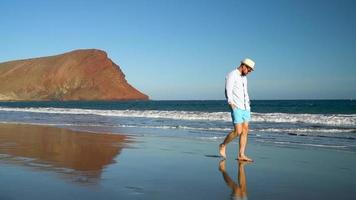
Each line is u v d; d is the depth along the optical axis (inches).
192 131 606.2
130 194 188.4
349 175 244.7
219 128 669.3
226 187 207.5
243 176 238.8
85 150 360.5
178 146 399.2
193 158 313.6
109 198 180.4
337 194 195.6
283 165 282.8
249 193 195.2
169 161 296.2
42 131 579.5
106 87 7436.0
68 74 7662.4
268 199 184.2
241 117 299.4
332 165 284.5
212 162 294.0
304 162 297.1
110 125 750.5
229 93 297.4
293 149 381.1
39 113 1470.2
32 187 200.8
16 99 7470.5
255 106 2484.0
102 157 314.8
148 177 231.1
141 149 373.7
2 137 482.0
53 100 7406.5
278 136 529.0
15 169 253.4
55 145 398.9
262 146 409.7
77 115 1266.0
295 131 610.2
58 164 275.6
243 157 304.5
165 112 1267.2
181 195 188.5
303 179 231.0
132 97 7421.3
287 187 209.6
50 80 7706.7
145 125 752.3
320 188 207.9
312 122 832.3
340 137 512.4
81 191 193.0
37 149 363.3
